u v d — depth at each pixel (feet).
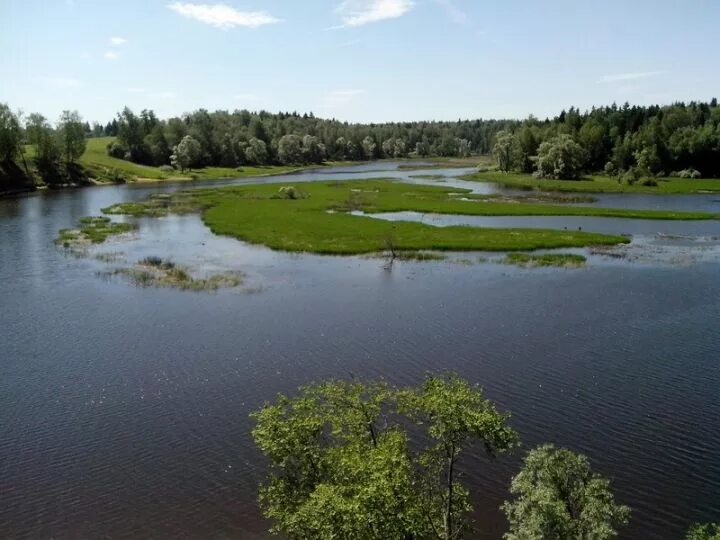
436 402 58.85
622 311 144.25
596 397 99.35
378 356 117.39
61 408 97.50
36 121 496.64
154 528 69.15
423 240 227.61
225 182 522.06
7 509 72.79
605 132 587.68
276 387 104.12
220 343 124.88
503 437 57.47
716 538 58.70
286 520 56.18
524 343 123.54
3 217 302.66
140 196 399.03
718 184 460.55
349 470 54.08
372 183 462.60
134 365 114.11
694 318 138.72
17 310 147.33
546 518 53.88
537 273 183.62
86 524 70.03
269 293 162.20
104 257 206.69
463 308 147.23
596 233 249.96
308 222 268.62
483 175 562.66
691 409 95.35
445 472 77.25
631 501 72.64
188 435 89.04
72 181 494.18
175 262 199.82
